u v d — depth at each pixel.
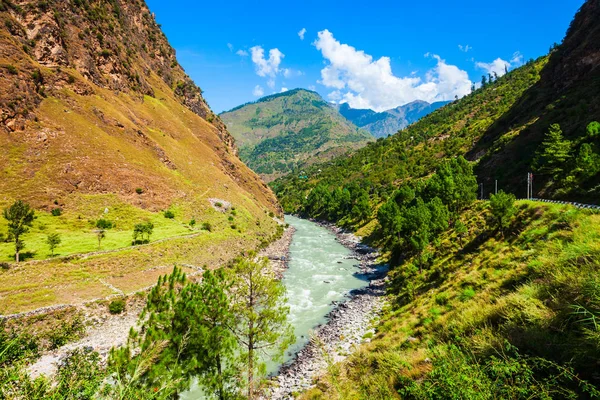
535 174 61.59
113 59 101.25
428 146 194.12
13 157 57.38
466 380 6.42
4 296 31.03
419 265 43.19
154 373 13.14
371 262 64.81
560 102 84.50
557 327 8.04
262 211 115.94
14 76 64.44
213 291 18.05
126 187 68.12
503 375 6.36
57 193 57.59
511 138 91.44
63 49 82.00
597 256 11.16
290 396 22.34
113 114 83.38
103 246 47.44
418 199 61.28
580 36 99.06
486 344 8.61
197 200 80.12
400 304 36.53
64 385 7.05
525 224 33.22
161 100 124.75
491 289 18.73
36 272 36.81
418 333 19.08
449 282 31.52
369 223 99.56
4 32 69.62
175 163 90.75
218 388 17.44
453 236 46.97
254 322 20.03
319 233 110.00
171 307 17.16
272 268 59.34
